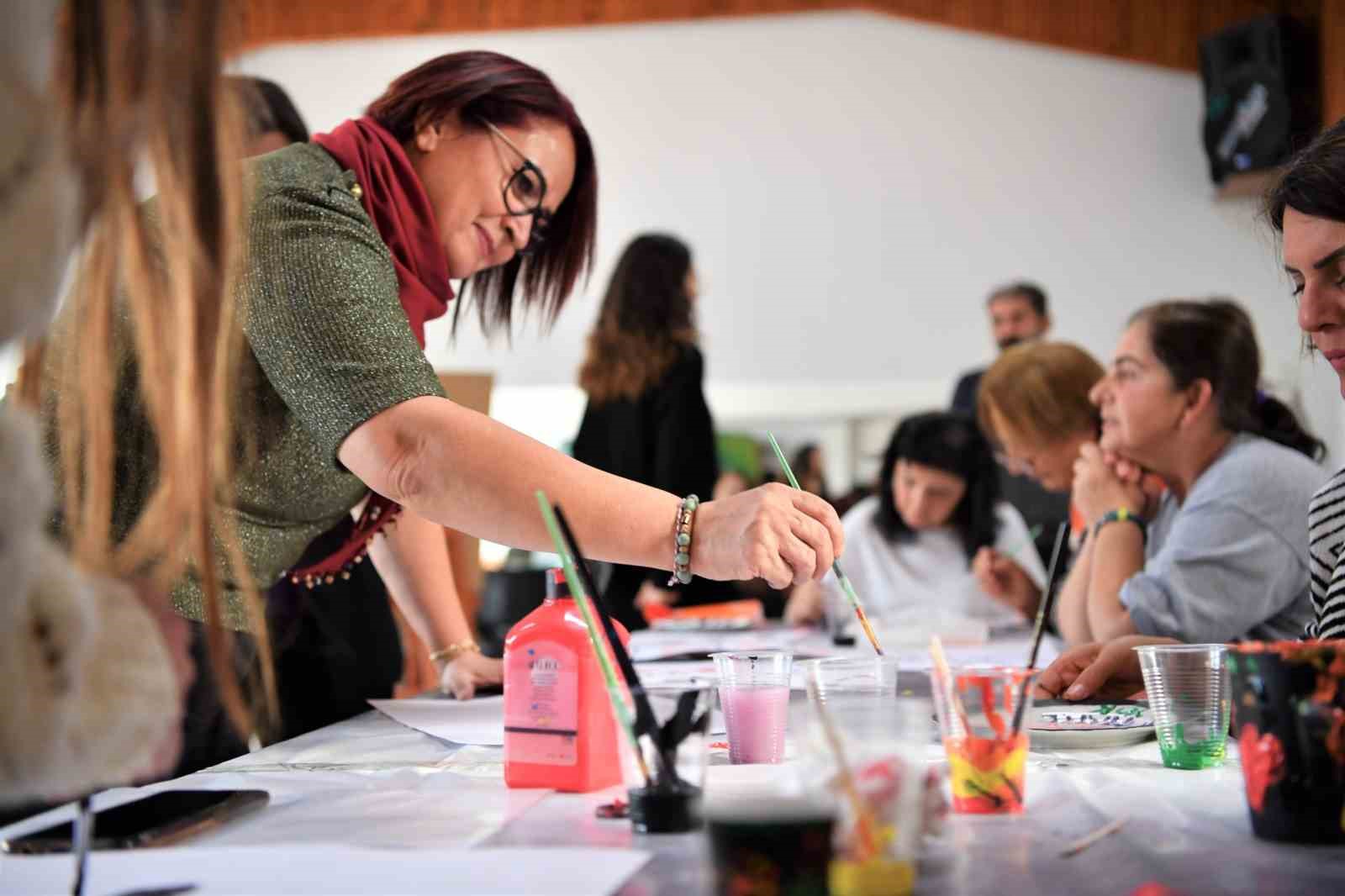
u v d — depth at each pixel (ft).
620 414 11.31
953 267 20.47
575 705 3.61
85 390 3.18
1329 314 4.77
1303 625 6.85
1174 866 2.63
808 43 20.79
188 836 3.04
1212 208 19.79
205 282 2.93
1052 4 20.16
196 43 2.72
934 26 20.49
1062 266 20.18
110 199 2.70
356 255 4.65
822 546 4.34
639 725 3.05
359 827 3.14
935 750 4.12
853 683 3.56
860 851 2.43
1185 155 19.88
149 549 3.08
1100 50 19.99
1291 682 2.78
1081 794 3.41
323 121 21.58
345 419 4.39
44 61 2.17
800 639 9.18
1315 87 18.04
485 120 5.40
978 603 10.50
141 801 3.28
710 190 20.98
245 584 3.46
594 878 2.53
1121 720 4.45
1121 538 7.98
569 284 6.18
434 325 20.56
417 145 5.41
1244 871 2.58
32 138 2.09
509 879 2.54
